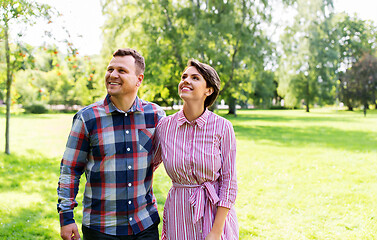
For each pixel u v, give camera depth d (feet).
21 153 28.17
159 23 51.21
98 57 50.90
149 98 51.13
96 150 5.94
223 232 6.04
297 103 85.92
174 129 6.04
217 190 6.12
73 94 102.99
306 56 63.57
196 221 5.83
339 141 38.24
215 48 49.34
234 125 62.34
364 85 103.19
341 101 112.27
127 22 50.19
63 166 5.90
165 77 50.60
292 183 19.08
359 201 15.78
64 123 62.59
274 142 36.94
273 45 56.24
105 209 5.94
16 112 29.17
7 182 18.51
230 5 52.29
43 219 13.06
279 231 12.34
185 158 5.83
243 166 23.61
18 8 16.02
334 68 68.33
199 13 52.03
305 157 27.37
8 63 24.02
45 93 28.02
